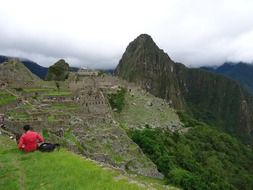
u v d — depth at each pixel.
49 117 86.38
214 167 157.25
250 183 165.25
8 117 73.62
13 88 126.50
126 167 84.56
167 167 102.50
